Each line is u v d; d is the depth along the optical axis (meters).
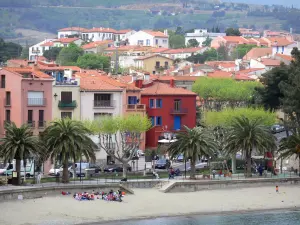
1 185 188.88
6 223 162.50
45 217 170.62
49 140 194.50
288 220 184.12
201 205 195.88
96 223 171.12
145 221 176.75
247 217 186.38
